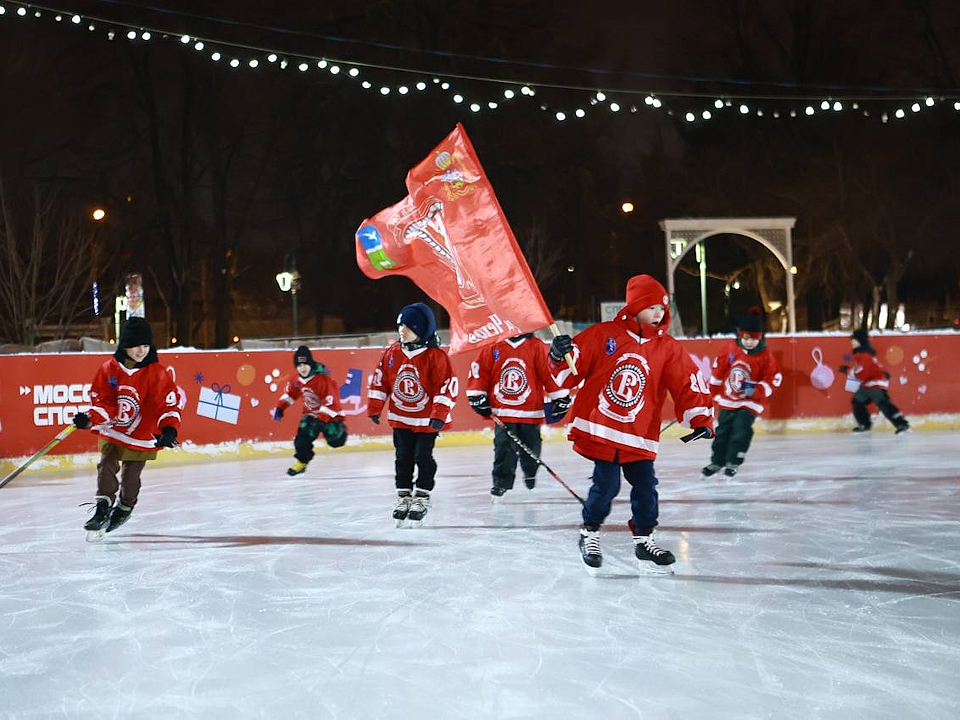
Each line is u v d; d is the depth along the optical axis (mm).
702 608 5043
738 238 38125
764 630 4617
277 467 13047
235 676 4105
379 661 4250
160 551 7062
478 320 6953
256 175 32188
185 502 9695
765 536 7055
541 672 4035
